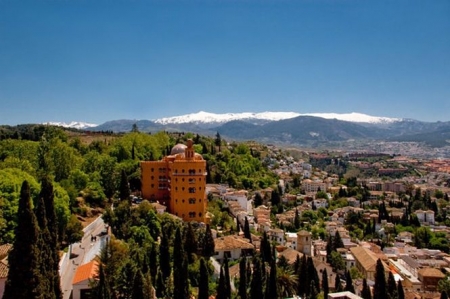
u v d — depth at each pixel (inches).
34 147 7588.6
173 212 7175.2
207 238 5590.6
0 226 4146.2
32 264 2468.0
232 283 5073.8
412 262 7741.1
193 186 7214.6
